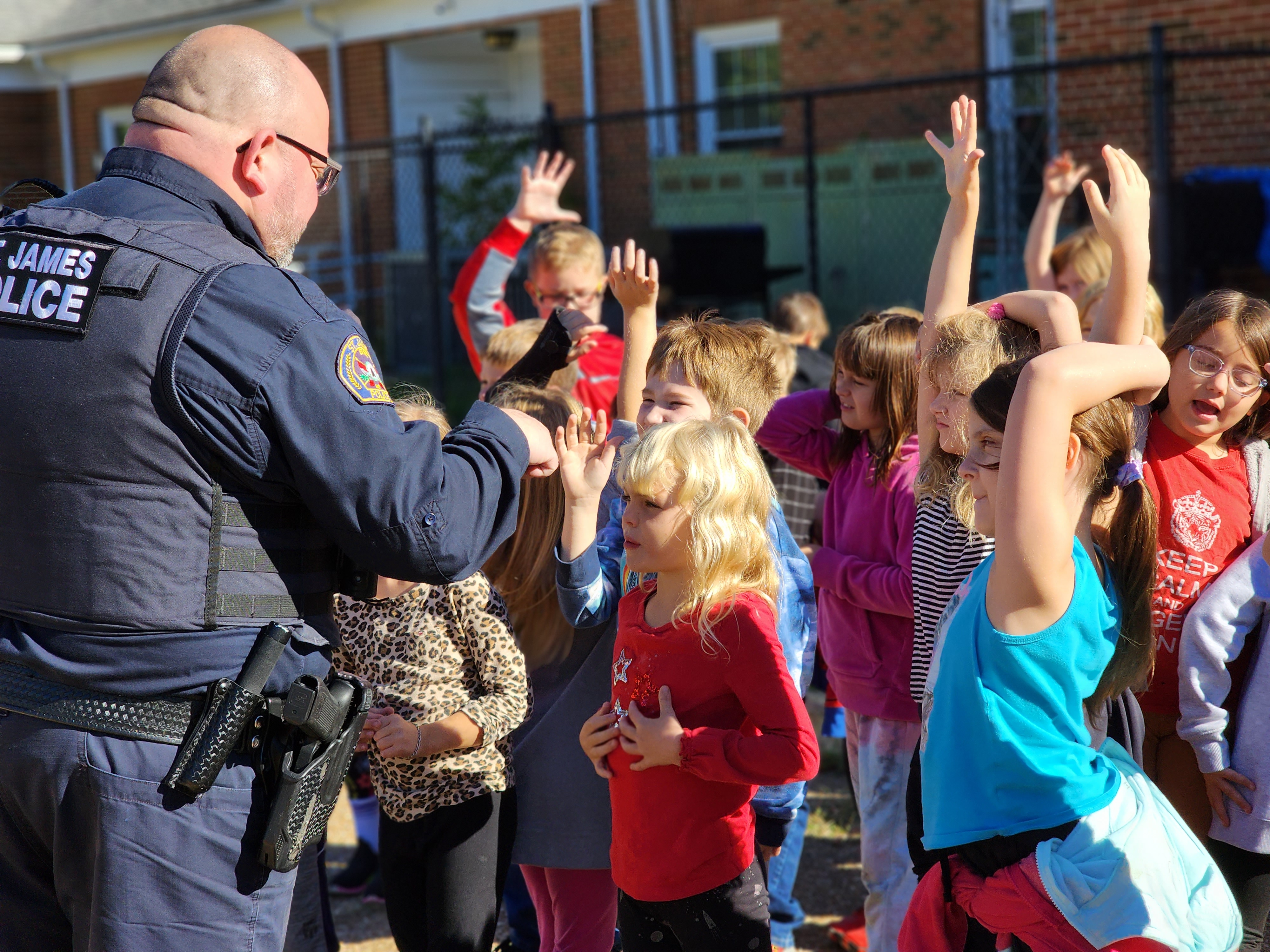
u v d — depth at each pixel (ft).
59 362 5.95
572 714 8.54
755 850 7.55
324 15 47.29
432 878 8.14
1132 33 26.89
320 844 8.35
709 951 7.23
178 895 6.08
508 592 8.86
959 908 6.69
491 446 6.46
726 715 7.27
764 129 39.11
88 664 6.05
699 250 29.40
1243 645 8.00
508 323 15.11
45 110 56.95
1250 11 25.35
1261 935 8.07
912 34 34.76
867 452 9.80
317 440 5.89
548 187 14.90
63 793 6.11
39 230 6.20
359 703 6.48
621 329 20.47
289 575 6.29
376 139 46.93
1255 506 8.38
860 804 9.36
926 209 33.45
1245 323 8.05
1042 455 5.89
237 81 6.44
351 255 47.42
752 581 7.38
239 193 6.50
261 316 5.96
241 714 6.03
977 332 7.53
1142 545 6.43
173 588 6.01
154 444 5.91
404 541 5.97
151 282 5.96
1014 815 6.18
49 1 58.08
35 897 6.63
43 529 6.04
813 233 27.35
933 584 8.28
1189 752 8.35
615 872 7.58
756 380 8.96
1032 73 26.94
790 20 37.45
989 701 6.16
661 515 7.18
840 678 9.53
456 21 44.24
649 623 7.57
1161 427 8.53
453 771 8.06
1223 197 24.88
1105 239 8.34
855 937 11.02
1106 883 5.96
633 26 40.42
